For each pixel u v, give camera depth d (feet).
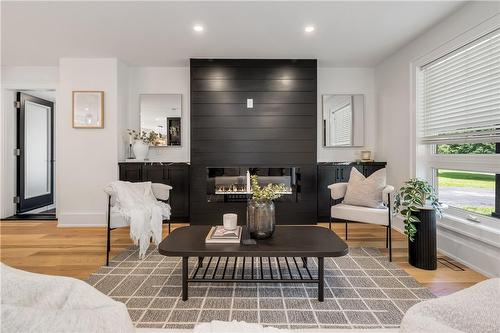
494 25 7.20
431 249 7.66
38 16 8.98
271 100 12.80
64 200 12.67
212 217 12.84
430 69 10.12
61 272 7.54
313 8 8.52
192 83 12.73
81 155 12.75
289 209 12.95
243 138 12.80
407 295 6.27
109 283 6.86
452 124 9.04
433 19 9.15
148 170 12.86
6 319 1.75
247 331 2.22
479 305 2.16
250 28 9.84
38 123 16.24
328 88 14.34
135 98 14.01
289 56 12.51
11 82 13.93
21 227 12.44
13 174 14.73
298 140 12.84
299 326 5.13
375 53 12.26
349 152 14.47
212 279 6.31
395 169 12.20
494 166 7.41
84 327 1.84
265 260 8.45
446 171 9.56
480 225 7.63
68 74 12.71
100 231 11.71
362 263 8.16
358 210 9.20
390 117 12.64
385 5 8.34
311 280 6.19
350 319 5.35
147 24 9.55
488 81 7.62
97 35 10.41
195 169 12.80
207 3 8.28
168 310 5.67
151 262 8.25
